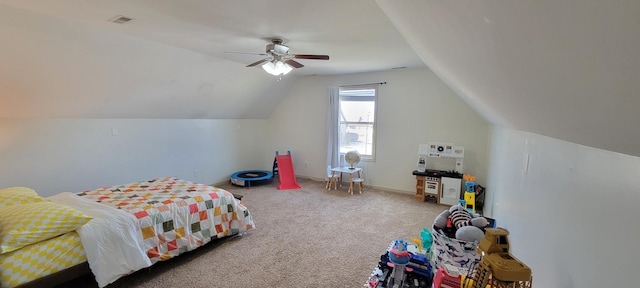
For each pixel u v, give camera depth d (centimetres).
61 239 188
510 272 92
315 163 591
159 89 389
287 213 388
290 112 612
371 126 531
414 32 160
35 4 210
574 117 67
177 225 254
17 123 312
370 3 204
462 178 427
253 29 267
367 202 441
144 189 299
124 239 212
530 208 150
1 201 211
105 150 387
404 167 494
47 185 337
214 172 546
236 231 302
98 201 255
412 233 324
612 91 42
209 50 351
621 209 65
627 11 27
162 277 234
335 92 540
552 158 118
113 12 226
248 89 514
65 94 314
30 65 265
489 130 411
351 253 277
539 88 70
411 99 479
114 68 320
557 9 37
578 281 86
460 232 198
